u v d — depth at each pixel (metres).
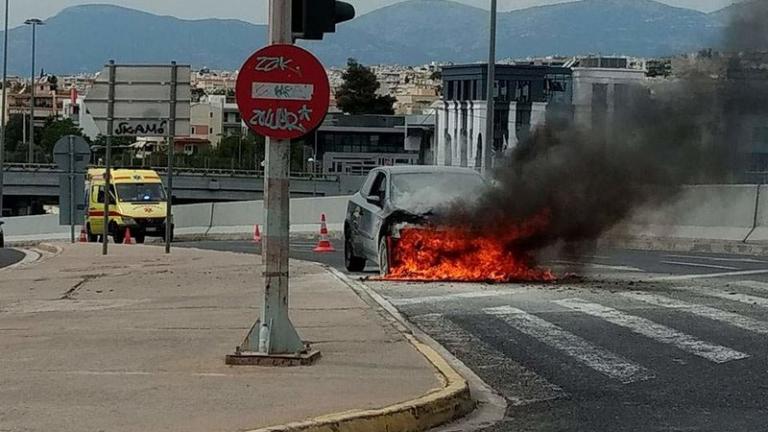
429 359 9.71
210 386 8.43
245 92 9.16
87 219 40.38
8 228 53.44
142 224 39.06
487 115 31.19
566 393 9.14
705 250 25.88
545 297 14.62
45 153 87.44
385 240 17.48
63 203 28.09
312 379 8.76
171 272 19.41
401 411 7.66
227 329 11.66
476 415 8.38
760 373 9.81
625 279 17.06
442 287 15.88
